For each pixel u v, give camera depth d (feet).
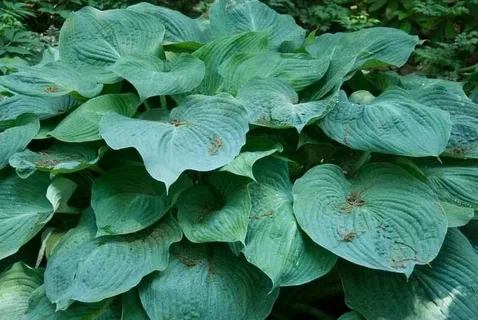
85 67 6.55
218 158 5.40
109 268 5.33
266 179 5.76
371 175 5.75
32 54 11.09
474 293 5.37
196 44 6.81
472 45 12.84
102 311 5.44
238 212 5.44
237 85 6.39
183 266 5.46
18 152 5.86
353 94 6.61
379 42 6.85
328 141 6.24
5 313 5.60
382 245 5.26
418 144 5.56
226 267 5.47
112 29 6.73
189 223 5.54
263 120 5.81
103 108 6.12
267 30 7.27
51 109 6.50
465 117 6.31
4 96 7.25
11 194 5.98
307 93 6.35
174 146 5.44
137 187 5.78
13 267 5.82
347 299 5.42
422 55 12.80
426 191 5.51
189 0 14.46
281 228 5.45
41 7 14.15
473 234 6.15
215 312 5.28
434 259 5.52
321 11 14.12
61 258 5.47
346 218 5.44
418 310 5.33
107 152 6.06
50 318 5.41
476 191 5.81
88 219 5.78
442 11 13.64
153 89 5.79
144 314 5.36
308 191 5.57
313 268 5.33
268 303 5.38
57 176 5.86
